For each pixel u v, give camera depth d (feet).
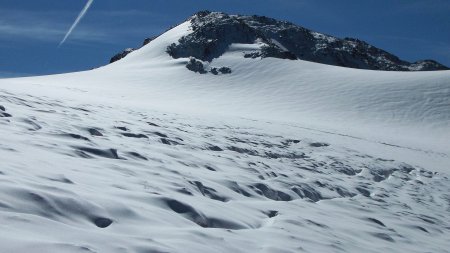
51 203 15.69
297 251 18.81
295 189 36.58
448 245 30.09
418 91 193.57
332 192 41.06
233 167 39.22
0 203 14.38
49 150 26.94
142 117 66.69
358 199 41.01
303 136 85.46
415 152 95.91
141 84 217.77
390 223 33.06
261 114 151.53
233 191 29.66
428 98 185.37
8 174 18.22
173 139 47.55
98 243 13.34
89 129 39.68
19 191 15.66
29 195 15.64
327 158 62.54
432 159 88.94
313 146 73.87
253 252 17.01
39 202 15.44
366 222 31.09
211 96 197.77
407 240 28.63
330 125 135.85
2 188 15.49
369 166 63.16
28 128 33.68
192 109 128.47
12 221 13.23
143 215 17.75
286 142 71.61
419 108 175.42
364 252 22.52
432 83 202.80
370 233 27.66
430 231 33.76
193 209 20.72
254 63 265.54
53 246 11.90
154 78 234.58
